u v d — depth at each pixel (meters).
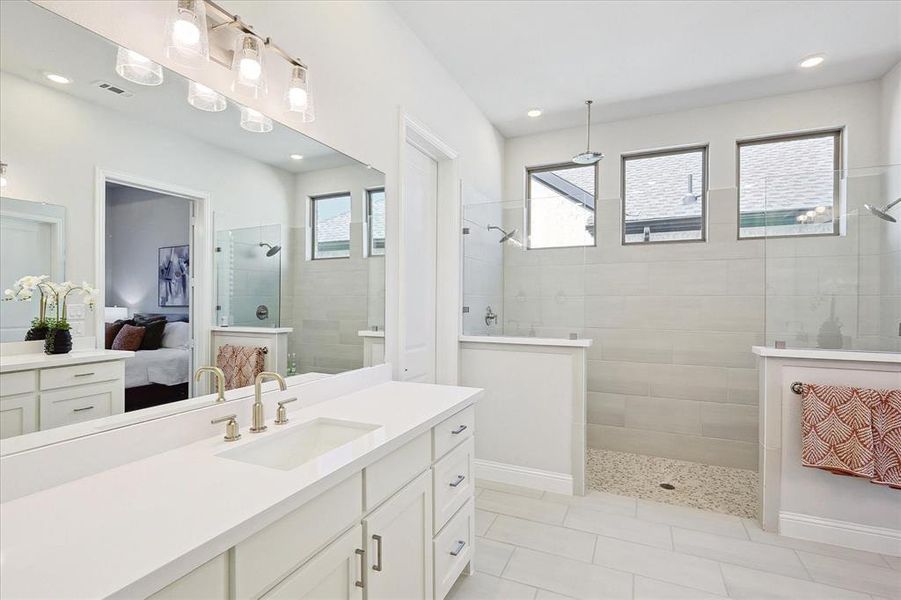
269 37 1.61
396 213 2.48
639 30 2.67
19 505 0.91
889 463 2.13
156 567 0.69
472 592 1.91
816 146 3.53
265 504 0.91
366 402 1.85
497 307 3.34
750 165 3.69
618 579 2.00
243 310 1.60
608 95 3.53
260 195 1.65
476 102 3.64
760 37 2.74
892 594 1.90
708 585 1.96
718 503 2.80
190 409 1.35
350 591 1.19
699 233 3.72
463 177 3.41
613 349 3.89
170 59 1.30
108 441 1.12
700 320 3.63
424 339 3.07
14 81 0.99
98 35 1.13
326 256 1.99
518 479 3.09
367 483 1.26
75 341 1.10
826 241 2.43
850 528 2.28
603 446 3.94
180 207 1.38
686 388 3.66
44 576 0.67
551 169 4.37
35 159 1.03
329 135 1.97
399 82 2.52
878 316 2.34
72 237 1.11
